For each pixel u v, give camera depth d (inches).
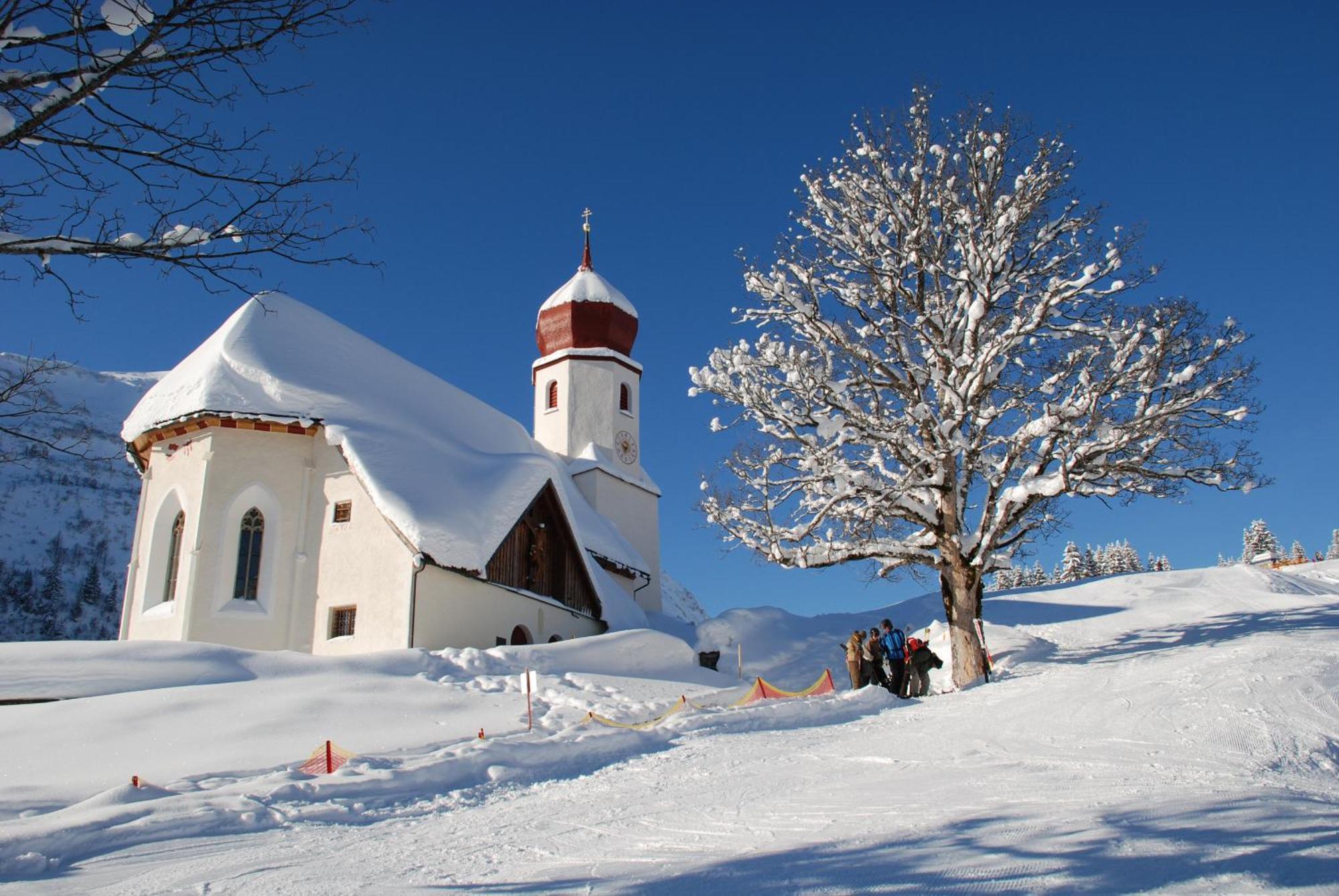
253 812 428.1
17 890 317.1
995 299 950.4
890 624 932.6
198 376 1290.6
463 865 318.0
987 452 991.0
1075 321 949.2
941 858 267.7
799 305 960.9
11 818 486.9
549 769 555.5
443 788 515.2
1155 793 349.7
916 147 993.5
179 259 298.2
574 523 1459.2
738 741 592.4
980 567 955.3
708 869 278.1
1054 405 869.2
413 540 1160.8
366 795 490.0
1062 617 1451.8
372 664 956.0
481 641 1234.0
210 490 1227.9
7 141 275.3
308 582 1239.5
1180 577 1657.2
